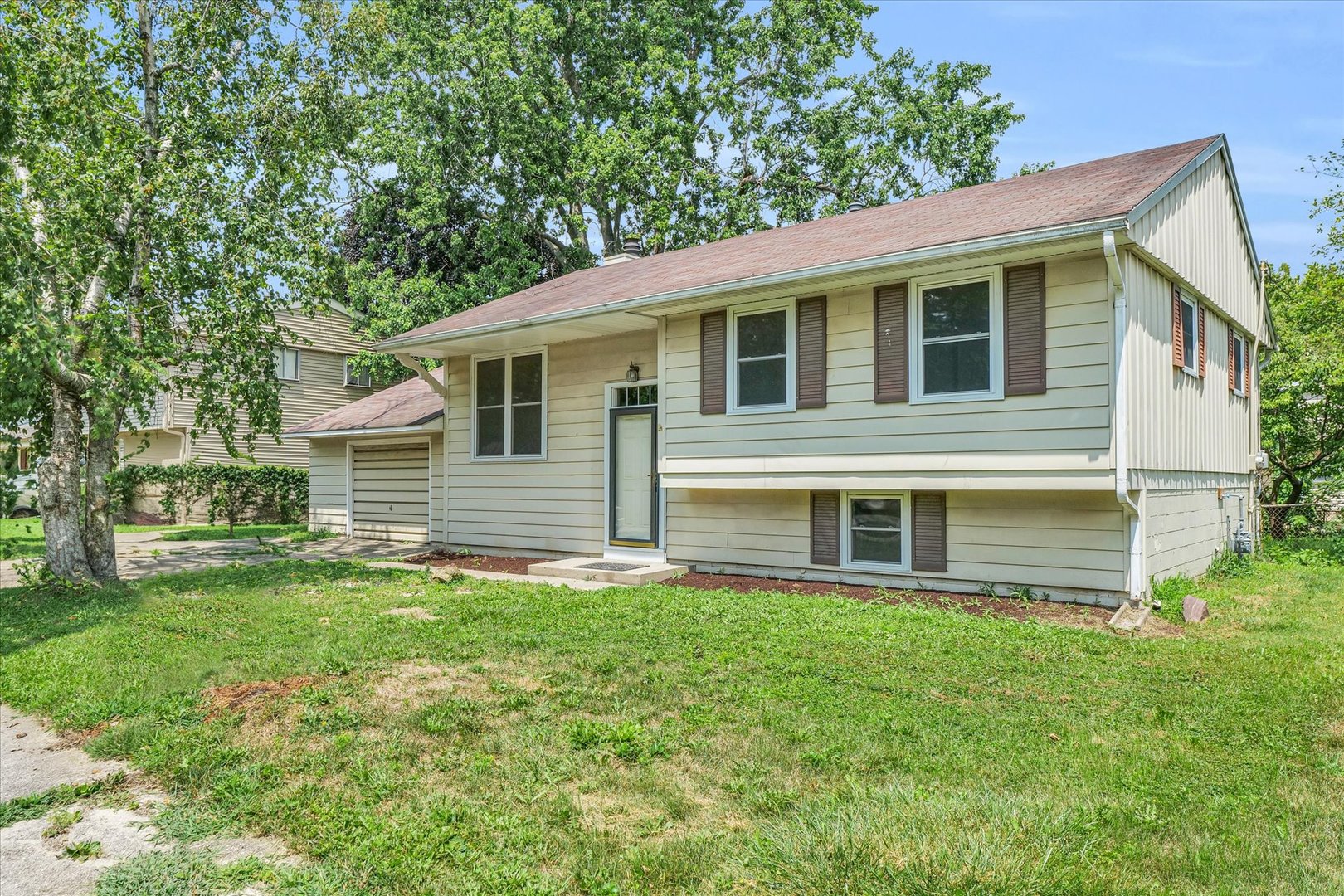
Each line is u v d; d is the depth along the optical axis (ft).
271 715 15.92
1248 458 44.86
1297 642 22.11
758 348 33.32
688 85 81.51
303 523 75.10
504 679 18.02
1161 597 27.22
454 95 75.25
